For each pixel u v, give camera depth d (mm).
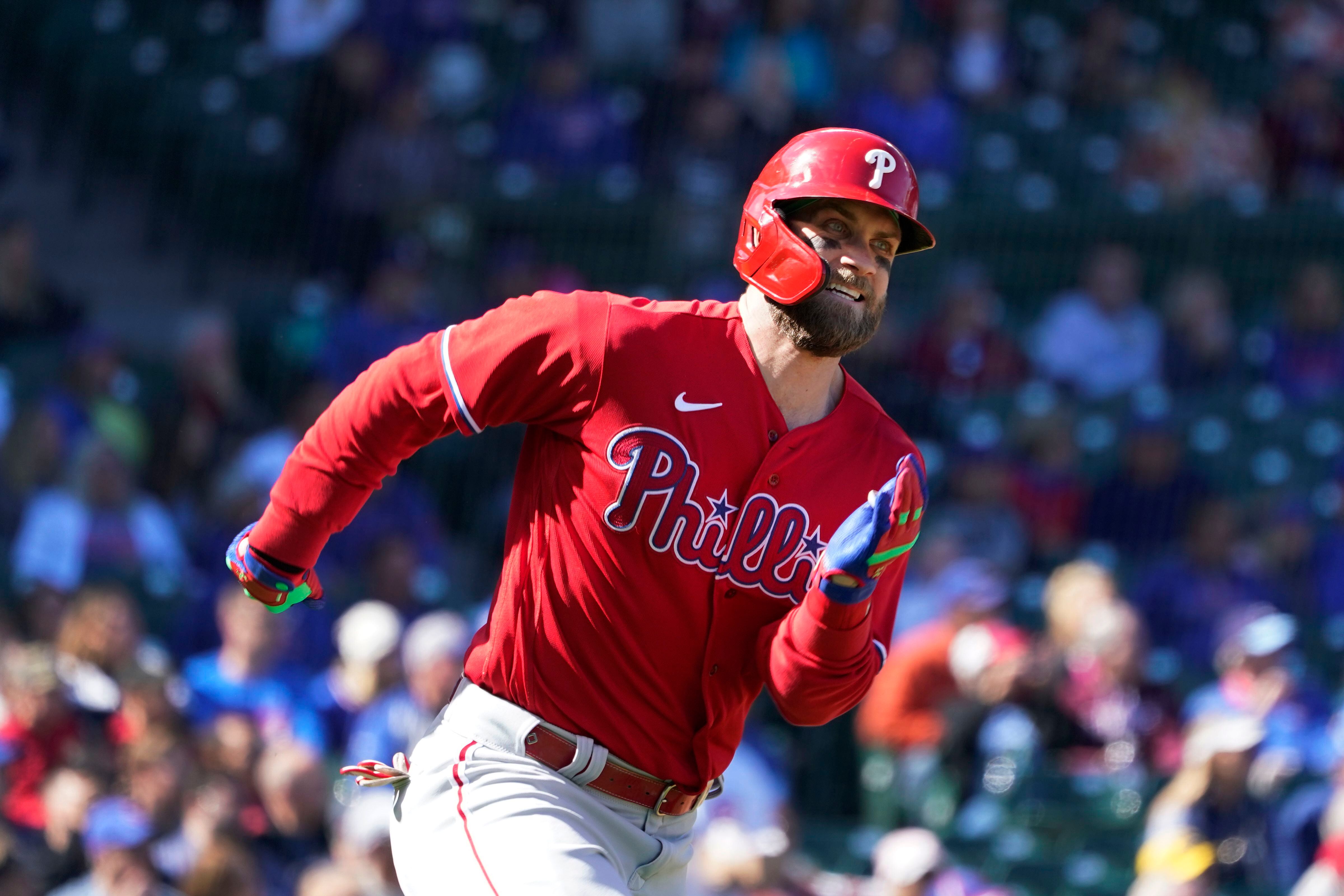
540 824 8086
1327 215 34750
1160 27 41250
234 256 32781
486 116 34688
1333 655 27844
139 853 16859
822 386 8477
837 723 22875
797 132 35094
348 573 25422
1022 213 34375
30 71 34438
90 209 33562
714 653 8359
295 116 33438
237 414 28250
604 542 8148
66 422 25828
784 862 18062
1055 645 22750
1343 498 30562
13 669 18469
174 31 35188
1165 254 34469
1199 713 22484
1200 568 27375
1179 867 19609
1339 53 42469
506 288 31188
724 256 32031
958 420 30188
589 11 36094
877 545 7648
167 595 24359
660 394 8148
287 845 18344
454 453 28391
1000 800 20922
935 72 37812
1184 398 32562
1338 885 19234
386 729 19484
